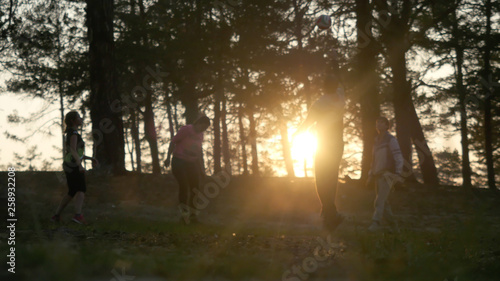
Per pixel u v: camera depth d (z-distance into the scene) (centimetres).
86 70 2325
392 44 1923
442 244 446
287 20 2120
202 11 2030
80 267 299
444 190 1711
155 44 2167
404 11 1886
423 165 2248
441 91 2253
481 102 2458
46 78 2441
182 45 1989
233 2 2033
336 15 1992
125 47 2072
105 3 1695
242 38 2123
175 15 2023
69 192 829
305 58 2178
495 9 1906
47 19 2070
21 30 1936
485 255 425
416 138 2267
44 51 2095
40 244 340
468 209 1232
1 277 267
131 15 2342
